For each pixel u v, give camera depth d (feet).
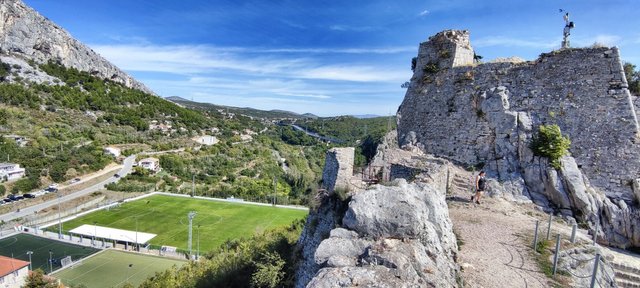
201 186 293.84
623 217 48.42
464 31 74.13
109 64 565.12
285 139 505.66
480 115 64.85
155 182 281.13
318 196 44.45
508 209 50.16
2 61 368.27
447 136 68.54
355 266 25.50
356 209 30.78
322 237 39.04
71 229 184.55
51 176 235.81
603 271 33.14
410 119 76.79
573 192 51.03
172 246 165.17
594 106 55.36
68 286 120.26
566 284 29.86
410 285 22.89
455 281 28.37
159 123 429.79
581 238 40.55
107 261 145.79
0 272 114.73
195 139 412.16
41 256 150.51
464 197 53.93
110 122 371.97
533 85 61.26
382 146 81.05
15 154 232.73
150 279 104.73
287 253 51.19
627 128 52.54
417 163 58.29
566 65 58.90
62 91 375.04
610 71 55.06
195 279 79.00
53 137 279.90
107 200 237.45
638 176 50.19
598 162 53.21
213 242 170.71
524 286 29.12
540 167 55.16
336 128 526.98
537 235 38.29
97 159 277.85
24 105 312.71
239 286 55.83
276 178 315.58
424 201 34.73
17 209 197.98
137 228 189.88
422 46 78.07
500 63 65.92
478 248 36.47
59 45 467.52
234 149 402.72
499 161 59.47
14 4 422.41
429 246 29.12
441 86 72.64
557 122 57.57
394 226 29.63
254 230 190.08
